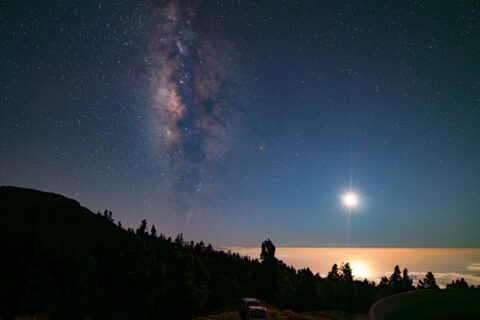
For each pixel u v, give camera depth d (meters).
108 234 78.00
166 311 45.91
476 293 40.94
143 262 44.16
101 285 42.09
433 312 36.22
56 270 35.88
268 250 66.38
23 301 29.23
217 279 64.88
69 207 90.81
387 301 32.91
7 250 39.22
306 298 51.25
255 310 23.09
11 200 85.06
